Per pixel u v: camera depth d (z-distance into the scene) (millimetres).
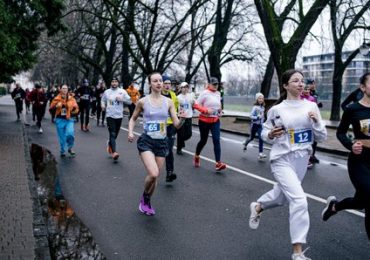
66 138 11297
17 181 7633
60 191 7387
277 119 4543
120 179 8492
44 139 15023
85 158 11008
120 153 11969
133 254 4590
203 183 8273
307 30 18344
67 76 61625
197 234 5266
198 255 4578
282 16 21938
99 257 4477
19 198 6449
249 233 5312
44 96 17469
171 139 8273
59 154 11609
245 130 19953
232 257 4523
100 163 10305
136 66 43688
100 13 30062
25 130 17094
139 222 5730
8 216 5539
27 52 17953
